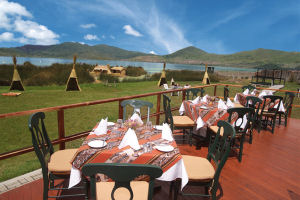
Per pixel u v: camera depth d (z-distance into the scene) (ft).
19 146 18.79
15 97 48.55
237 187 8.43
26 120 27.50
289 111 21.26
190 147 12.57
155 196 7.61
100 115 30.63
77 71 83.92
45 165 6.27
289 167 10.43
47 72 78.79
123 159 5.78
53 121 27.17
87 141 6.77
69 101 44.39
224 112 11.95
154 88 70.69
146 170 3.69
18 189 7.72
